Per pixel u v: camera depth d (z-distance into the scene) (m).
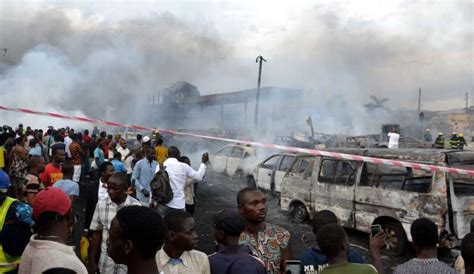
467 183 7.09
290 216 9.49
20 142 8.70
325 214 3.42
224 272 2.70
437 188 6.92
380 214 7.61
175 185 6.46
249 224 3.29
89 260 4.21
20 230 3.16
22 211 3.15
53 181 6.25
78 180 12.29
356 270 2.76
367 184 8.05
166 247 2.93
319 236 2.83
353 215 8.09
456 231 6.84
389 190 7.51
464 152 7.08
